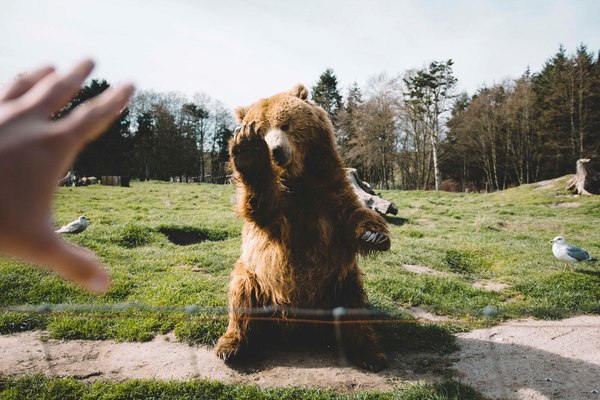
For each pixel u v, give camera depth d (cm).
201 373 439
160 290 651
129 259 842
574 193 2466
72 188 2858
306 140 394
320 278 416
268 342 504
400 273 816
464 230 1466
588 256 845
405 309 634
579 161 2444
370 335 464
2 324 524
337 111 5531
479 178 5528
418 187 5084
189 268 813
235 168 361
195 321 529
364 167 5412
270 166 363
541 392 406
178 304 596
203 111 6125
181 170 5997
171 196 2397
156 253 908
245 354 457
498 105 4703
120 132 4803
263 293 438
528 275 809
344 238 415
